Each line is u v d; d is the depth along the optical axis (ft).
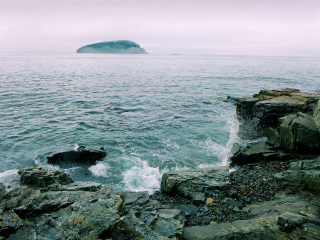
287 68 368.68
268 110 68.90
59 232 23.50
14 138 65.26
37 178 36.94
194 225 30.60
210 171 43.34
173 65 450.71
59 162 51.78
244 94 138.00
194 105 111.04
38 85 159.63
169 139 67.21
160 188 42.78
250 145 57.47
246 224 28.02
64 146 60.80
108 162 52.60
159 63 526.16
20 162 51.85
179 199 38.50
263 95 86.38
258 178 43.34
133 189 42.42
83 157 52.80
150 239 23.49
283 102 69.56
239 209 33.94
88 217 25.84
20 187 31.81
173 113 96.27
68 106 104.22
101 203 28.76
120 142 64.34
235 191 38.32
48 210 28.32
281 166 47.60
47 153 56.39
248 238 25.14
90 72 275.18
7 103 104.32
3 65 353.10
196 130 75.36
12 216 25.84
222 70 324.19
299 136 49.19
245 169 48.42
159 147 61.57
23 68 306.96
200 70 323.16
